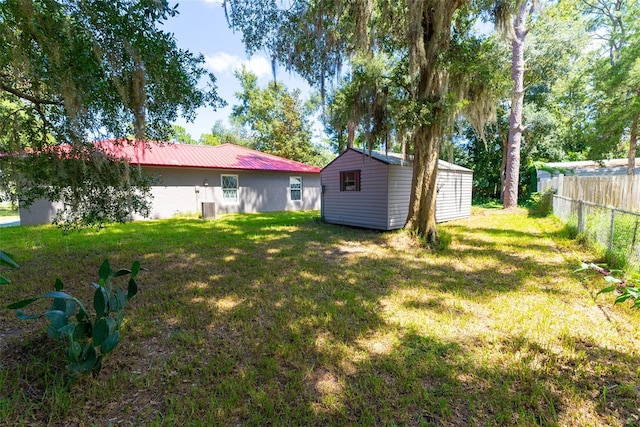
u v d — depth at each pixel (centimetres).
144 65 362
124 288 400
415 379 213
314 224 995
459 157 2084
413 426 174
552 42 1448
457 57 585
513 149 1334
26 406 185
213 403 190
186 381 213
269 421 177
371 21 584
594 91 1333
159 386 208
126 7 333
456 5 572
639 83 1095
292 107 2402
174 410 186
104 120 411
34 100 395
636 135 1180
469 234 780
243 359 240
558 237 704
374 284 417
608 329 281
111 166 464
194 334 280
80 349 205
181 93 422
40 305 343
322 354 245
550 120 1684
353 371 224
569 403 190
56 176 433
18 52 304
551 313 316
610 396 196
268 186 1456
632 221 446
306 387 207
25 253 569
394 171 849
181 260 539
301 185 1588
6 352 240
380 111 665
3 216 1314
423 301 355
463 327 290
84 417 179
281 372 224
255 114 2466
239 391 202
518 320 302
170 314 321
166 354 247
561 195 1029
